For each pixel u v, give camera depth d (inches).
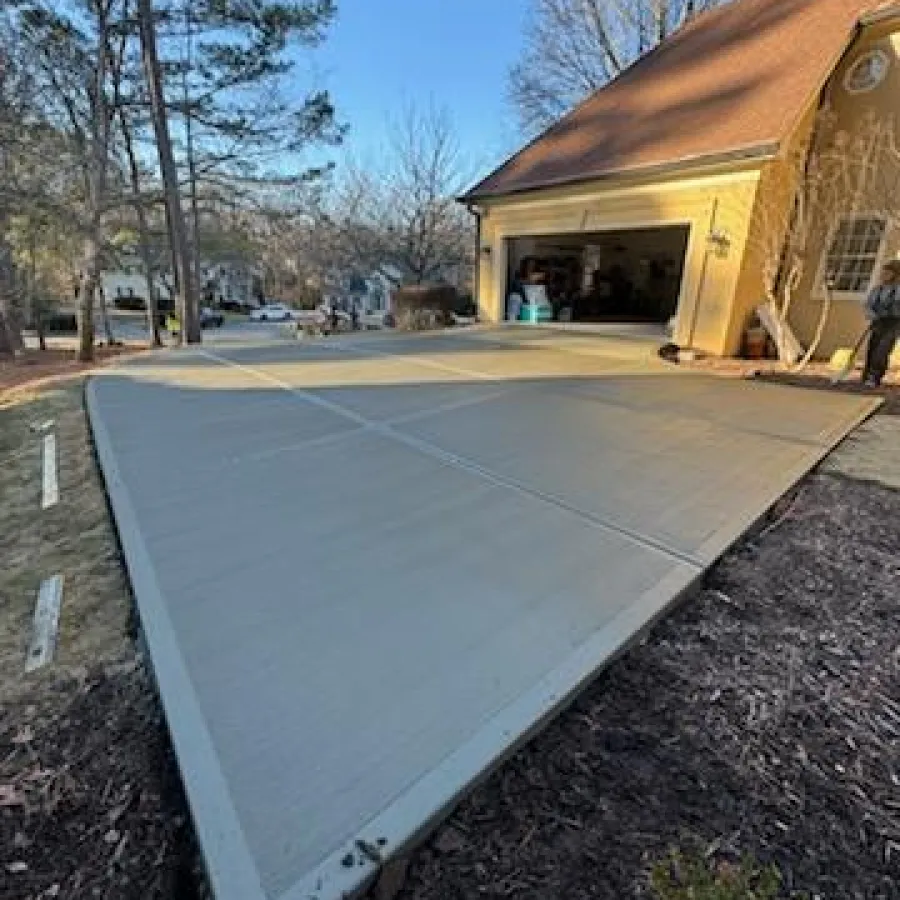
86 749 77.8
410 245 816.9
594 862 59.9
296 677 83.9
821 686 84.2
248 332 1184.8
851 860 59.9
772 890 56.6
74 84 525.7
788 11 397.7
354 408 226.7
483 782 68.6
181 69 566.9
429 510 137.7
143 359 361.1
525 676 83.0
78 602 113.1
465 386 260.4
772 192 317.4
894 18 299.3
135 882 60.1
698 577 108.0
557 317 530.3
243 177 666.2
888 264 260.7
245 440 191.6
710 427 199.0
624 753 73.0
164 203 609.3
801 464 163.6
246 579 110.1
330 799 64.9
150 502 146.7
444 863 60.5
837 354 309.3
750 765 71.2
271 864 58.2
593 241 556.1
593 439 186.9
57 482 179.5
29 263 700.0
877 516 136.2
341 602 102.0
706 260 339.0
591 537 123.5
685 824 63.9
